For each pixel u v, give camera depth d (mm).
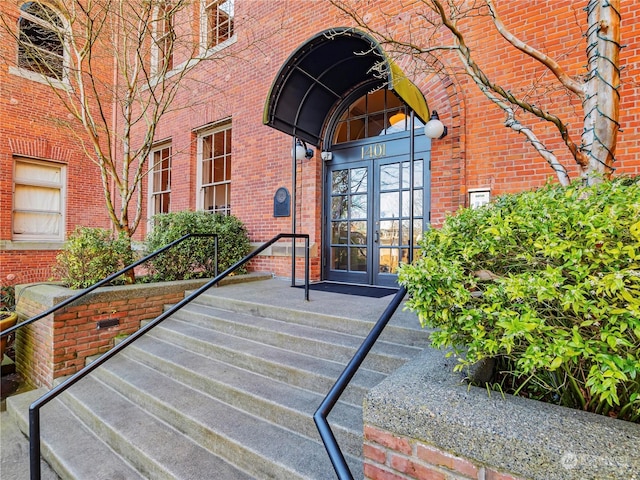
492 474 1257
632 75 3492
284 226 6164
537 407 1377
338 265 5719
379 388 1578
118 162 9500
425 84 4668
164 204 8758
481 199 4215
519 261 1561
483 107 4266
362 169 5508
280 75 4496
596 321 1303
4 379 4508
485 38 4293
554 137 3859
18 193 8469
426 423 1389
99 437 2777
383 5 5043
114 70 7770
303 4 6004
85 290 3826
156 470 2221
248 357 3049
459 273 1550
